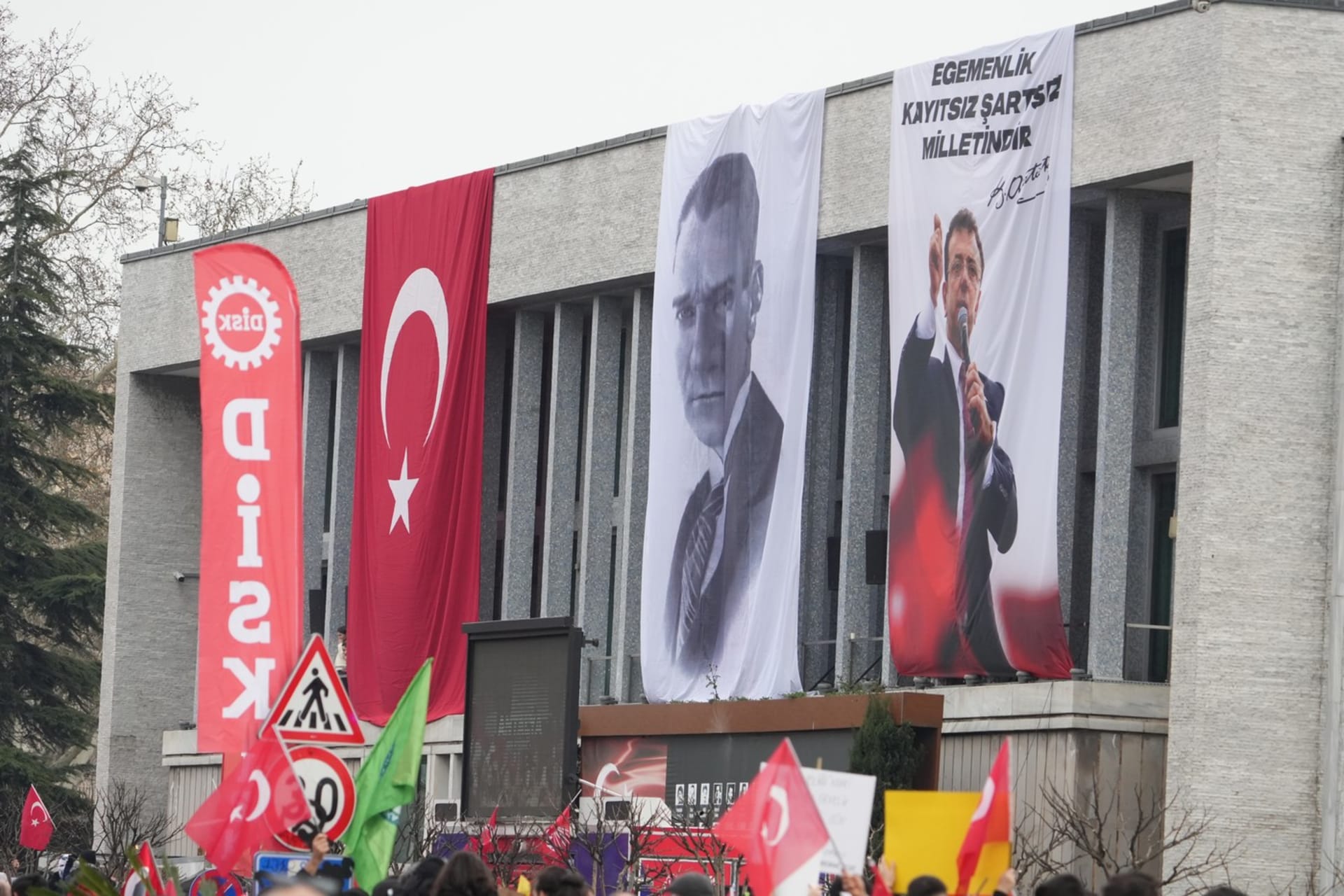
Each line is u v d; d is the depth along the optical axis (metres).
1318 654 37.03
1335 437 37.38
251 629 29.42
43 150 72.75
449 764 49.91
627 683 48.34
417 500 51.62
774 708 41.12
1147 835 37.66
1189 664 36.84
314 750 22.19
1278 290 37.53
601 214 49.19
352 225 55.66
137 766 60.91
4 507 68.00
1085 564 42.66
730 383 44.88
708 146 45.94
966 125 40.94
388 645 51.62
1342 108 37.88
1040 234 39.62
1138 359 40.75
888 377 44.62
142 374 61.97
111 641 61.19
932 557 40.50
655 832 39.25
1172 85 38.34
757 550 44.00
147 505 61.78
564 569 50.72
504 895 21.70
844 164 43.78
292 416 29.91
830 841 16.50
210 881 23.67
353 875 22.31
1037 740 38.44
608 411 50.09
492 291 51.47
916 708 38.38
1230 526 37.09
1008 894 16.83
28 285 68.19
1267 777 36.66
